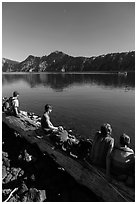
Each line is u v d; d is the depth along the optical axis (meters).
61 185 4.86
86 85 37.69
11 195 4.45
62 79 60.00
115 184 4.11
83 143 5.37
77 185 4.80
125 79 52.62
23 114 9.55
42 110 14.63
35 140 6.61
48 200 4.37
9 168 5.58
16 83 45.06
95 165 4.70
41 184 4.91
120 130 10.08
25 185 4.71
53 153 5.79
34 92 26.25
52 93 25.12
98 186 4.33
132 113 13.51
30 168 5.56
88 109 14.91
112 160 4.26
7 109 9.95
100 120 11.79
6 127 8.41
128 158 4.10
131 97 20.92
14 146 6.93
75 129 10.06
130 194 3.84
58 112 13.83
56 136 6.08
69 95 23.14
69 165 5.17
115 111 14.18
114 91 26.67
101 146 4.52
